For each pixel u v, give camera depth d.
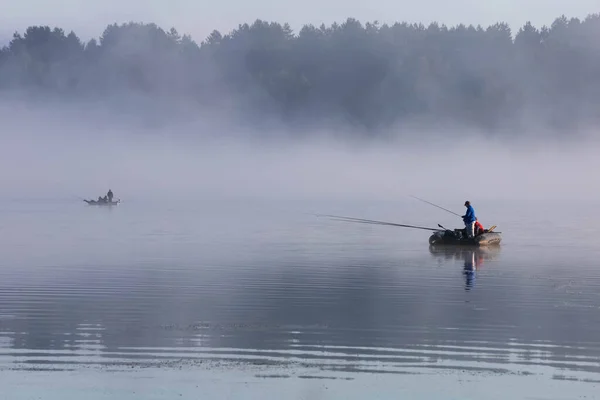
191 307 34.69
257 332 29.72
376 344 28.02
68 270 46.81
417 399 22.38
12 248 60.34
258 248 60.34
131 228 82.19
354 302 35.88
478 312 33.56
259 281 42.31
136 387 23.19
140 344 27.83
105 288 39.88
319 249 59.50
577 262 51.19
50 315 32.84
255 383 23.59
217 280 42.62
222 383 23.56
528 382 23.78
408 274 45.16
